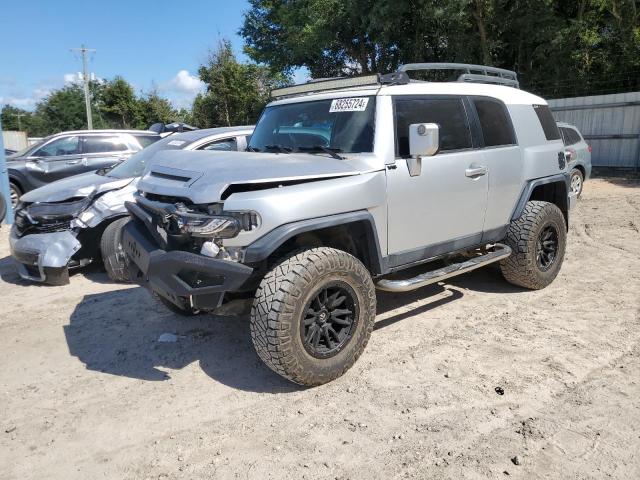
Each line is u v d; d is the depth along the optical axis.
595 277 6.00
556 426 3.21
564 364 3.97
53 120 78.25
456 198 4.61
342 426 3.30
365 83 4.43
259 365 4.18
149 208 3.96
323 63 28.28
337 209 3.71
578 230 8.61
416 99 4.44
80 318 5.37
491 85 5.43
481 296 5.52
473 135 4.87
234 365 4.20
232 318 5.18
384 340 4.52
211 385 3.90
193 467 2.98
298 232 3.50
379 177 3.98
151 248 3.75
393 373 3.94
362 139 4.13
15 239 6.62
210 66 38.03
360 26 22.75
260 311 3.45
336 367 3.74
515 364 4.01
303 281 3.46
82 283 6.59
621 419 3.26
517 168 5.26
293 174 3.64
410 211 4.24
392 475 2.84
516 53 22.44
